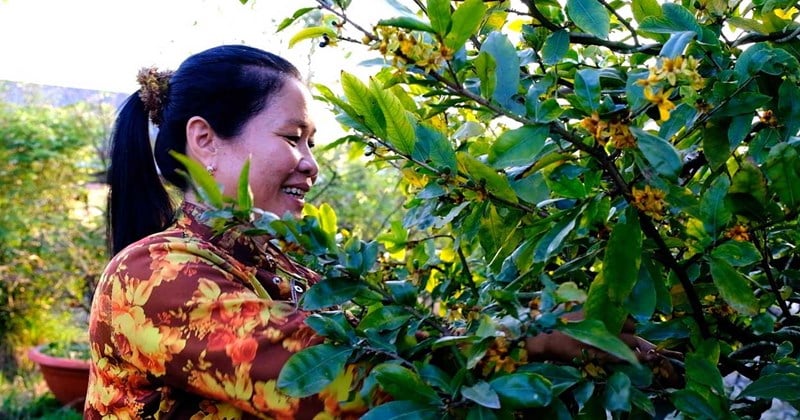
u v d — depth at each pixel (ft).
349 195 10.70
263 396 2.53
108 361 2.93
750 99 2.69
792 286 3.29
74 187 15.53
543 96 2.74
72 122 15.34
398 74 2.53
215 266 2.83
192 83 3.17
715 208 2.51
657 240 2.53
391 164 3.79
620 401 2.20
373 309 2.81
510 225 2.93
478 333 2.23
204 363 2.60
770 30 3.01
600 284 2.41
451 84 2.43
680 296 2.93
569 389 2.46
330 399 2.49
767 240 3.09
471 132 3.26
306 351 2.42
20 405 12.16
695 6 3.19
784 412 5.04
